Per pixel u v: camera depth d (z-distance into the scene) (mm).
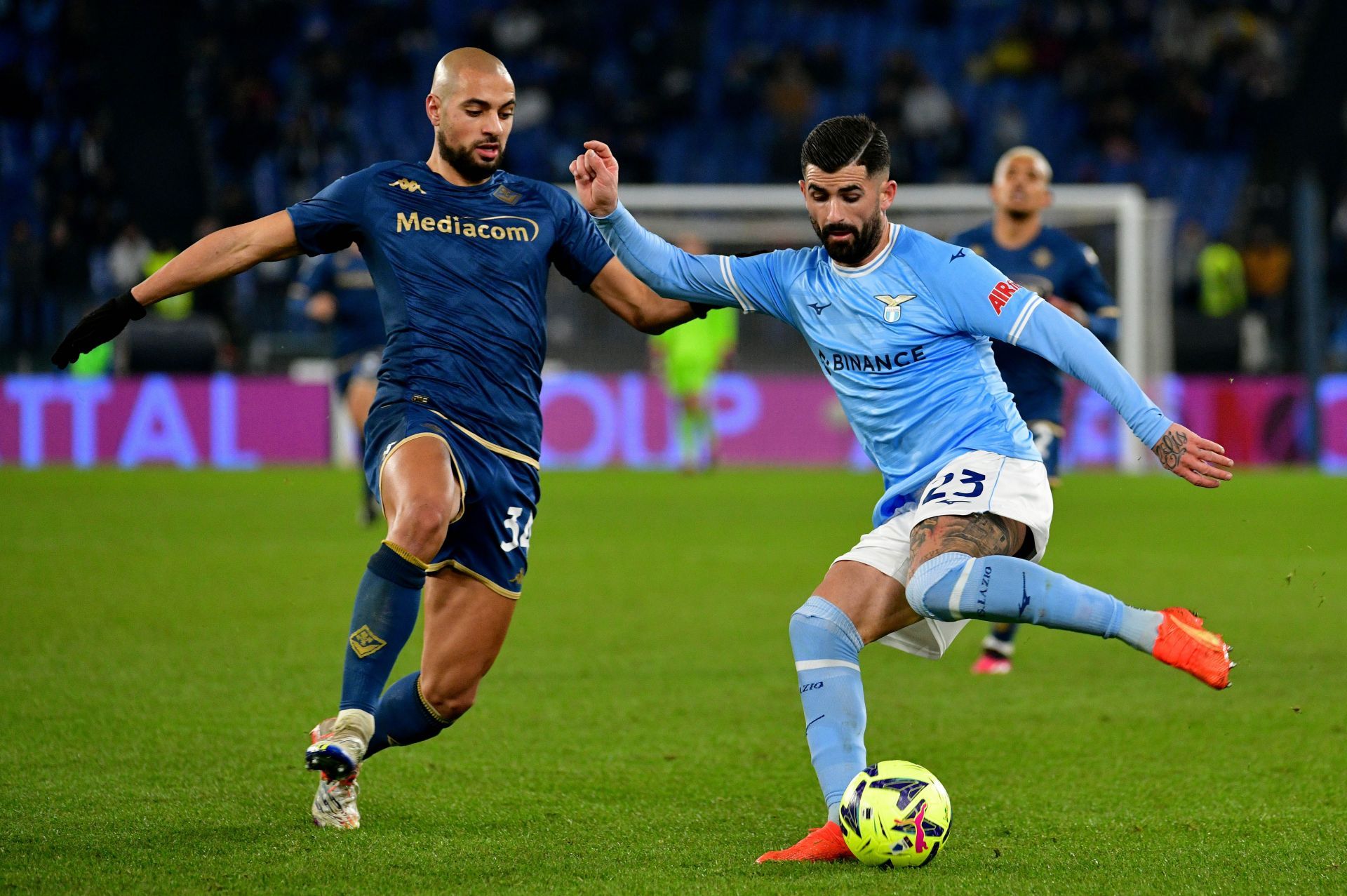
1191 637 12367
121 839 13438
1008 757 17344
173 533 39750
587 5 95938
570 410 67062
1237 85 94000
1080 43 95812
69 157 81000
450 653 14250
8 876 12234
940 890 11961
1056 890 11984
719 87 95312
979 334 13797
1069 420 66562
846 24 98312
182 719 18734
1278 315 79688
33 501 48156
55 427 66625
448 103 14297
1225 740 18141
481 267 14328
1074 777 16375
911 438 14031
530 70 92438
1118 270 66188
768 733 18469
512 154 87875
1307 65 93562
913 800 12602
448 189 14562
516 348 14375
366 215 14422
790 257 14539
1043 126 93250
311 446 67125
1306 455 65875
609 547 37344
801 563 34344
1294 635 25562
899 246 13906
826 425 68062
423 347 14172
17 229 71375
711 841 13625
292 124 84438
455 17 95250
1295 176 91625
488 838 13672
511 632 25641
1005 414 14055
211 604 28016
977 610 12742
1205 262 78875
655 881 12242
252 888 11961
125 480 57250
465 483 13945
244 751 17109
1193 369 71125
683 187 87312
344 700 13148
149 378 66875
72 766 16281
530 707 19922
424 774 16359
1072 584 12656
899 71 88812
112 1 86312
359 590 13297
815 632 13773
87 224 79375
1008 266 25297
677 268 14875
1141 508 48188
